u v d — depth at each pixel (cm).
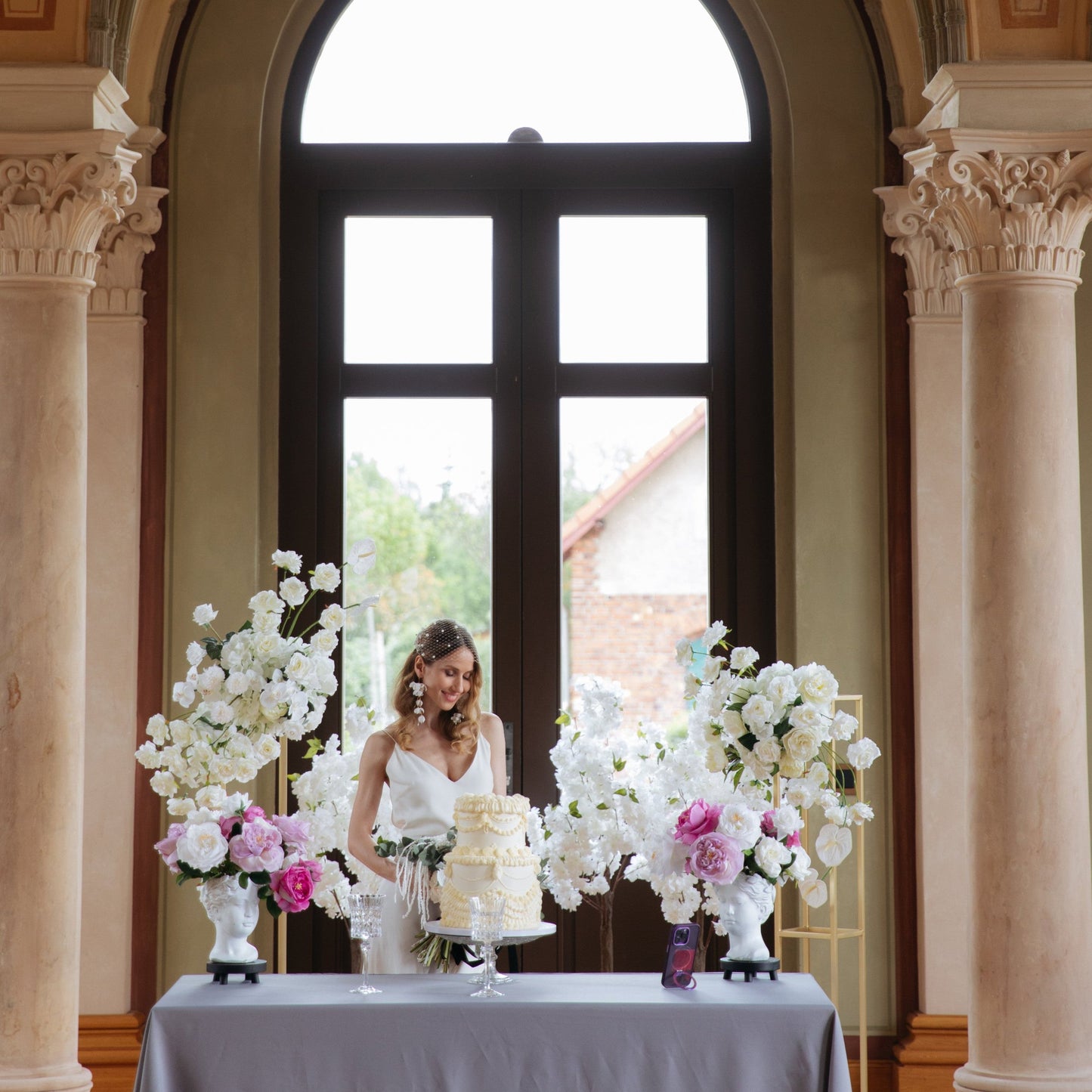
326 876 482
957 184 497
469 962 442
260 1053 351
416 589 634
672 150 640
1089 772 613
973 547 500
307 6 638
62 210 495
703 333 642
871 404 623
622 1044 354
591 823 464
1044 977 478
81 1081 482
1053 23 507
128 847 597
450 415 639
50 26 501
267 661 445
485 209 642
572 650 633
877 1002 606
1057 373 498
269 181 631
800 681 417
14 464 493
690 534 636
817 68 631
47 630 490
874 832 613
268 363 625
